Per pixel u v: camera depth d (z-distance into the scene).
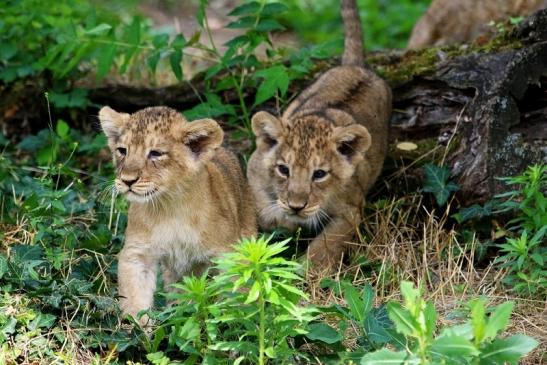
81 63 15.78
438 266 11.70
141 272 10.59
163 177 10.25
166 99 14.95
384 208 12.60
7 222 12.12
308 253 12.38
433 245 11.96
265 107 14.64
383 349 7.94
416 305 7.77
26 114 15.37
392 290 11.27
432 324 7.82
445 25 17.52
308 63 13.68
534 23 12.94
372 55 15.38
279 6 13.72
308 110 13.41
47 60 14.08
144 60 16.22
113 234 12.09
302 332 8.47
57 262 10.66
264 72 13.04
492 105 12.48
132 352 9.34
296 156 12.46
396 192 13.39
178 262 10.73
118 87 15.13
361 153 12.61
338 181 12.60
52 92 15.17
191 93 14.83
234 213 10.98
